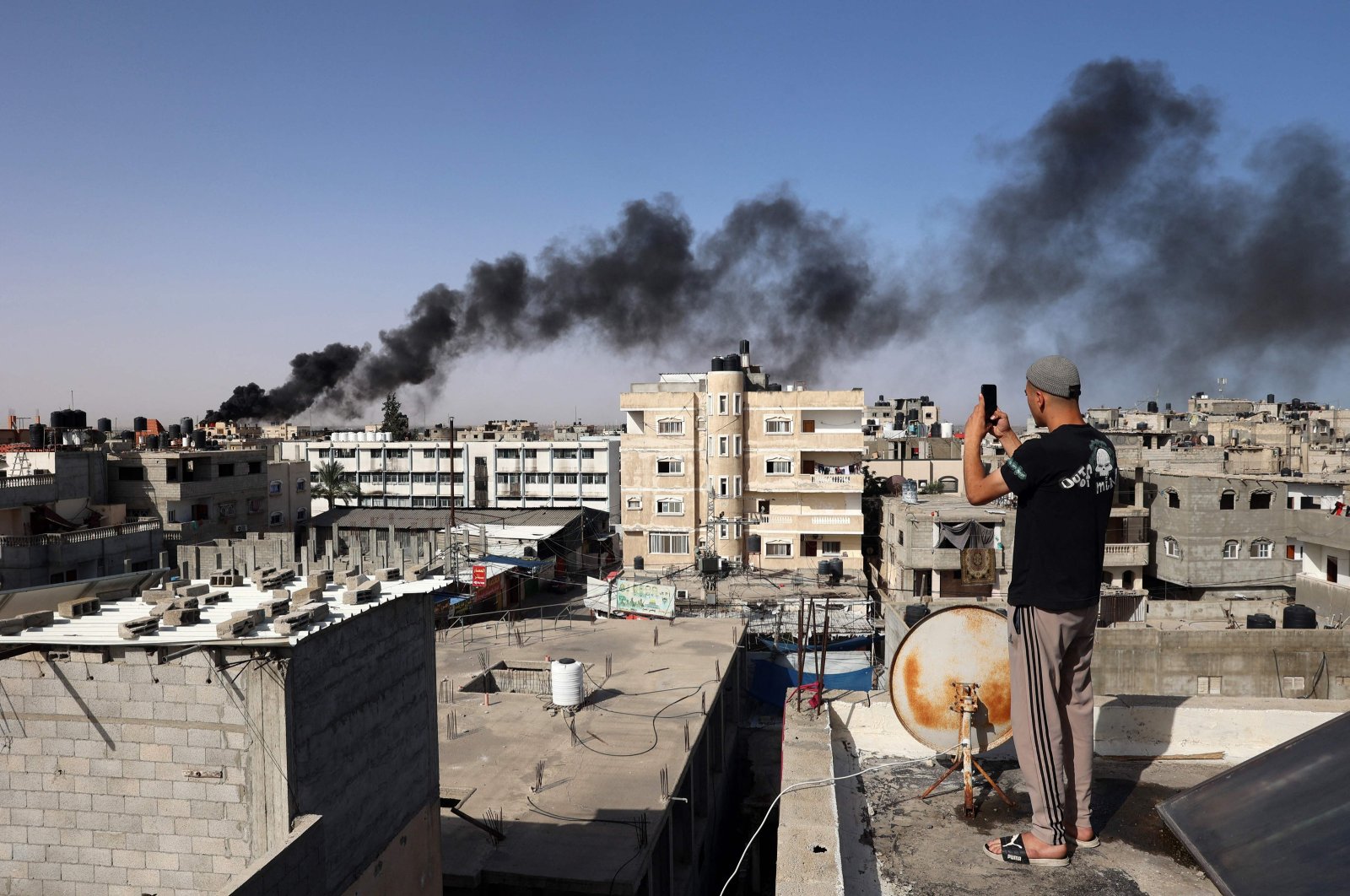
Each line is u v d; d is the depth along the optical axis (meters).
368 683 12.94
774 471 57.78
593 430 115.44
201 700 11.24
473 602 55.03
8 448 59.84
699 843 26.61
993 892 5.49
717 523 56.44
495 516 79.62
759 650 41.38
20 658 11.69
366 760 12.80
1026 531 5.72
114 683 11.48
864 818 6.64
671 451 58.34
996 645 7.06
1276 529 48.31
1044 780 5.82
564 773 23.89
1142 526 51.31
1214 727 7.77
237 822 11.18
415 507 94.00
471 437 102.56
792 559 56.59
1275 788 5.36
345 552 49.38
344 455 95.06
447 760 24.80
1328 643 26.00
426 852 14.55
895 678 7.11
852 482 56.66
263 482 66.75
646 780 23.39
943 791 7.05
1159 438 75.75
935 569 48.75
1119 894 5.39
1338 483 45.09
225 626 11.11
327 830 11.73
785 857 5.79
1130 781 7.15
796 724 8.04
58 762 11.66
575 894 18.47
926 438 78.88
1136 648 26.25
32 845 11.76
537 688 31.89
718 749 32.41
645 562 58.50
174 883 11.38
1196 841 5.33
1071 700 5.90
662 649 37.31
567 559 75.44
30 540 44.44
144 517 57.28
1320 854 4.51
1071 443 5.50
